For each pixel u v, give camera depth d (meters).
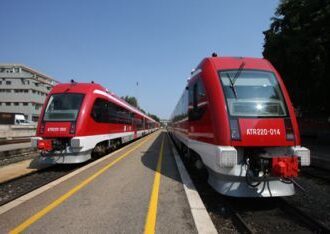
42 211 6.40
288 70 22.95
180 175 10.23
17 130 28.97
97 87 14.15
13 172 10.93
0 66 79.56
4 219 5.95
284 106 7.45
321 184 9.45
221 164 6.61
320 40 19.56
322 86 21.27
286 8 23.20
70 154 11.76
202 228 5.47
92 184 8.86
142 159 14.25
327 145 21.11
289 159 6.57
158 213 6.29
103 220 5.87
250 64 8.16
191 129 10.08
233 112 7.20
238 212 6.61
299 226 5.81
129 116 23.20
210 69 8.12
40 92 81.56
